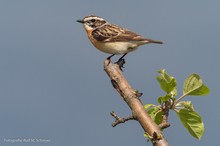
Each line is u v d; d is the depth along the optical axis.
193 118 8.00
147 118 6.64
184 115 7.99
